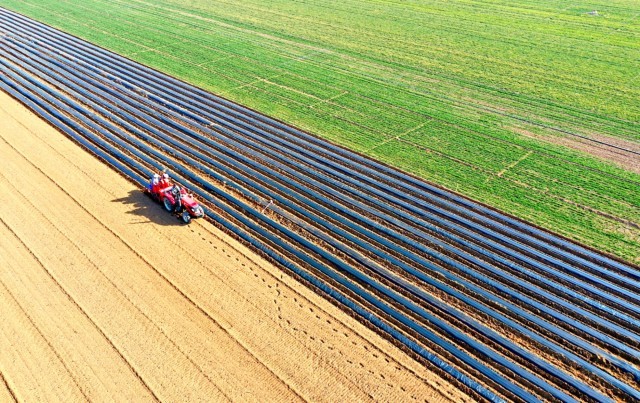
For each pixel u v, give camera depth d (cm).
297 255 1817
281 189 2223
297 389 1332
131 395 1309
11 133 2638
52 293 1617
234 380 1351
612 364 1448
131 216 2000
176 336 1474
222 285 1667
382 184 2284
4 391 1318
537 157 2502
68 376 1357
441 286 1698
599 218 2064
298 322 1537
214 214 2020
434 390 1349
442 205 2152
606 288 1736
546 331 1551
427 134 2705
